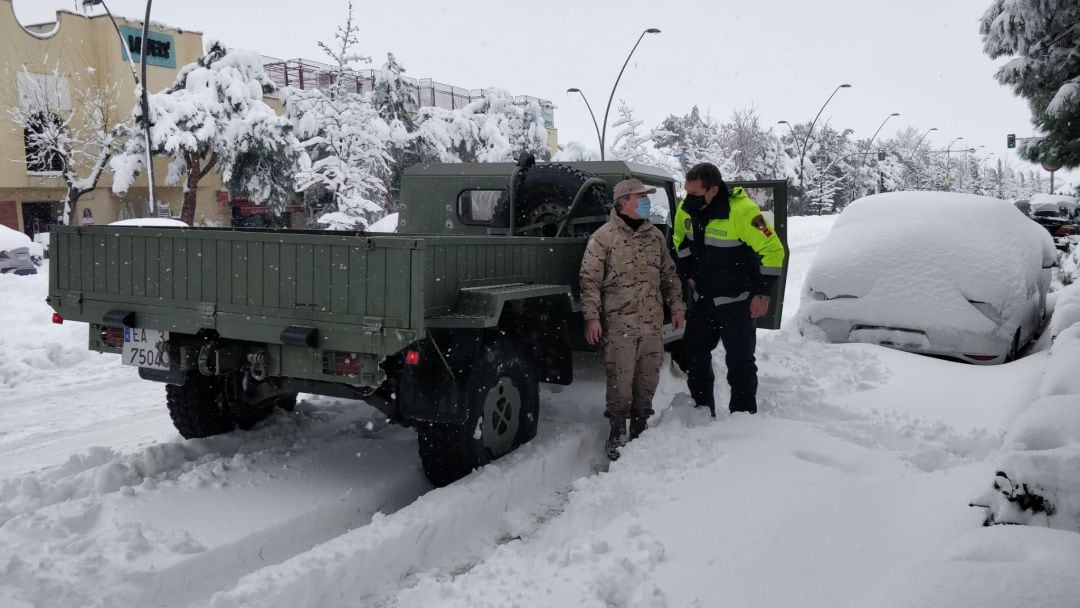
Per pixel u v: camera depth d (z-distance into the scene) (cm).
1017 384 512
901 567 283
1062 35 1788
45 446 532
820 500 347
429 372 403
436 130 3131
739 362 504
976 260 666
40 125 2986
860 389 562
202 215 3403
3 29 2875
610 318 485
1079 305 530
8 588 288
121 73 3172
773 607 262
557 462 454
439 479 421
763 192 645
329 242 373
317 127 2728
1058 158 1988
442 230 680
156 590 304
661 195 703
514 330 470
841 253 720
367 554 325
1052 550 229
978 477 359
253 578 299
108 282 441
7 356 808
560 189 579
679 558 303
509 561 330
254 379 435
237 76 2736
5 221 3047
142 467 430
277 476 422
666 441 445
